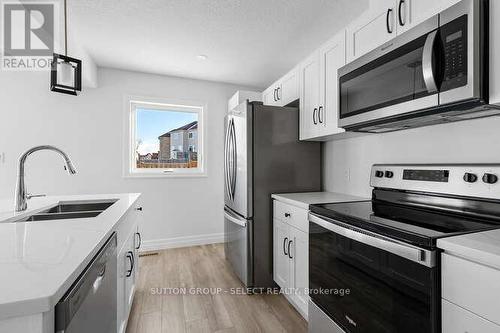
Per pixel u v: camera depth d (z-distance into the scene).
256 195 2.31
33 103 2.87
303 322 1.86
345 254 1.32
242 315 1.94
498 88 0.92
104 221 1.20
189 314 1.95
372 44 1.49
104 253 0.96
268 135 2.35
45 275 0.61
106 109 3.16
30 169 2.86
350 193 2.19
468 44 0.95
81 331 0.71
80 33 2.34
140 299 2.17
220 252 3.30
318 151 2.52
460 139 1.39
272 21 2.16
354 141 2.15
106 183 3.17
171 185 3.48
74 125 3.03
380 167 1.75
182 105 3.53
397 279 1.01
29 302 0.51
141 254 3.22
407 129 1.69
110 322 1.06
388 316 1.05
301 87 2.32
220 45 2.59
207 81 3.64
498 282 0.69
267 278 2.33
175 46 2.61
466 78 0.95
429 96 1.10
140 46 2.60
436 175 1.38
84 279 0.74
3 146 2.77
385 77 1.32
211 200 3.67
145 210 3.36
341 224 1.33
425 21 1.11
